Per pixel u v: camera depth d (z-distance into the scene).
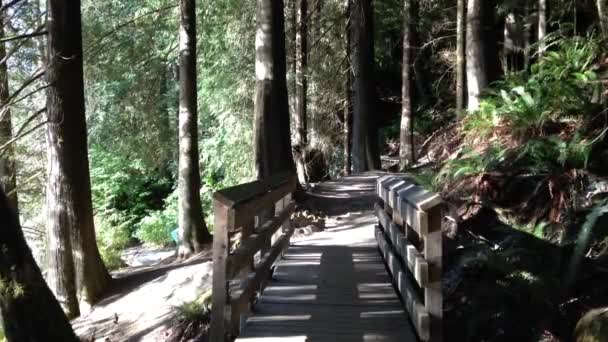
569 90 7.85
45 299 5.95
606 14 10.73
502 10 17.12
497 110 8.77
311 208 11.73
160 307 8.39
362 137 17.67
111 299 9.52
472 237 6.69
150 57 18.94
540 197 6.76
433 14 21.30
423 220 4.14
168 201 21.45
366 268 6.97
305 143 18.28
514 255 5.65
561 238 6.01
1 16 12.19
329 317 5.13
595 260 5.42
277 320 5.05
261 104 11.72
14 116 14.56
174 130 21.30
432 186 8.34
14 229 5.84
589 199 6.34
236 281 5.40
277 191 6.82
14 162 13.01
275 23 11.65
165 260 11.96
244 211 4.76
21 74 14.20
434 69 23.59
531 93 8.73
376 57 25.14
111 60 17.94
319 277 6.54
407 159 16.80
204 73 18.55
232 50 17.61
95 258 9.70
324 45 19.73
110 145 20.38
